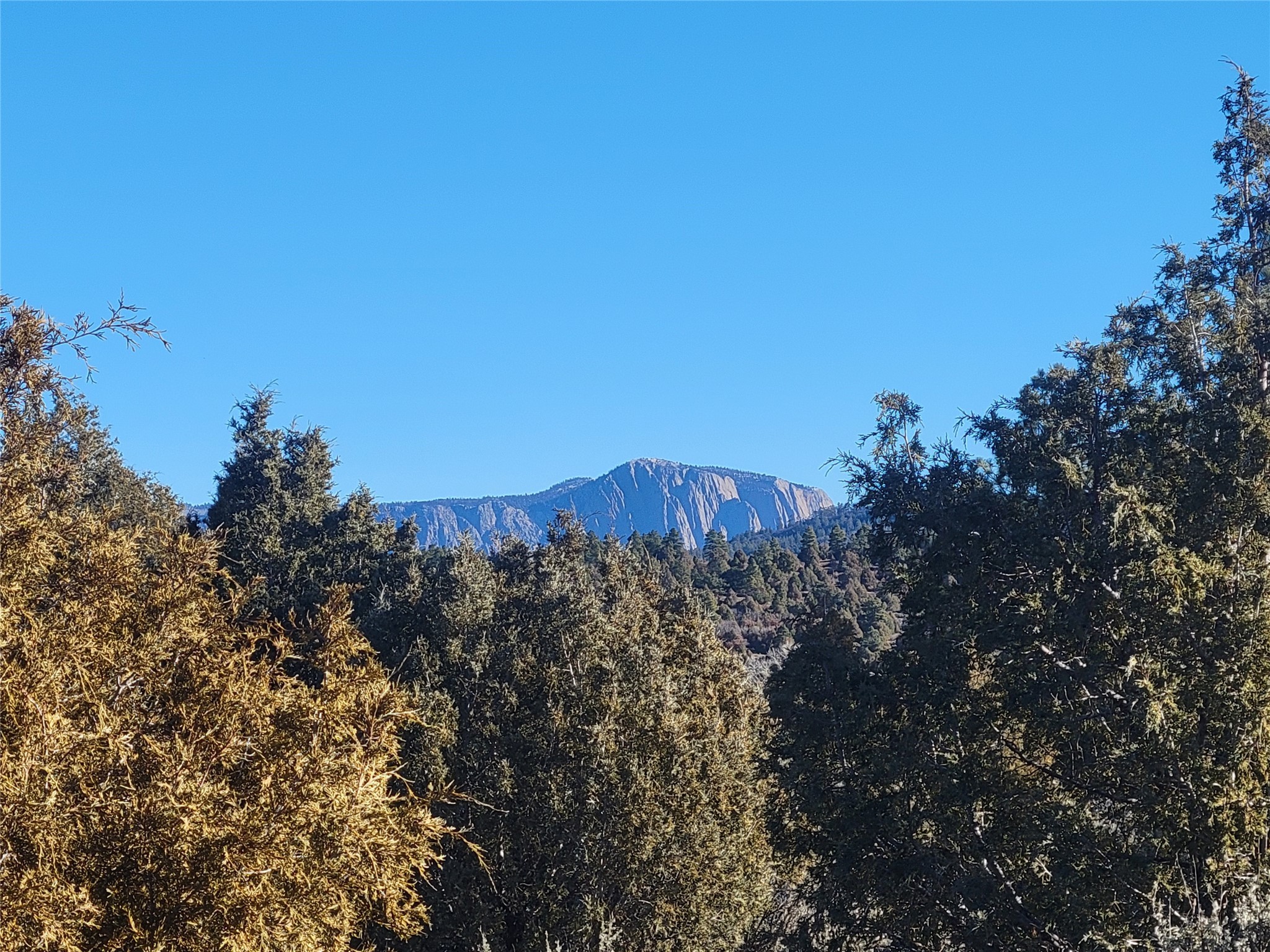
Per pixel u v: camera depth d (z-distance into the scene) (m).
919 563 23.11
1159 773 16.92
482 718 28.47
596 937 24.64
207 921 8.59
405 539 40.94
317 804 9.69
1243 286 19.34
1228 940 12.57
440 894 24.86
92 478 31.52
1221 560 17.92
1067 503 19.91
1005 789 19.98
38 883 7.68
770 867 30.36
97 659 10.24
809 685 23.52
